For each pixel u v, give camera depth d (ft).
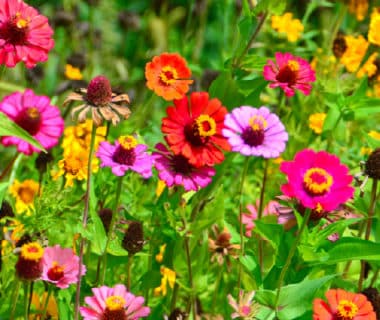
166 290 6.12
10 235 5.86
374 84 7.08
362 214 5.94
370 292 5.79
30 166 6.72
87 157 6.02
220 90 5.92
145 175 5.45
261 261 5.95
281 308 5.49
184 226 5.54
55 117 5.85
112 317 5.41
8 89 6.41
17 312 5.70
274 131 5.38
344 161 6.71
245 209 6.45
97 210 6.07
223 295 6.14
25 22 5.63
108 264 5.89
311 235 5.49
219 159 5.48
